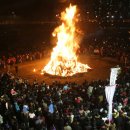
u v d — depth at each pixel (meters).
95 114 23.09
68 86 32.44
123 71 40.41
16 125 22.30
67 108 24.61
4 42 77.88
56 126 23.25
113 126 22.09
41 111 24.48
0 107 25.78
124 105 25.73
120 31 84.06
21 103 26.19
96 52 58.94
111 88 24.12
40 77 44.41
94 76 44.81
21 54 56.94
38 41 81.19
